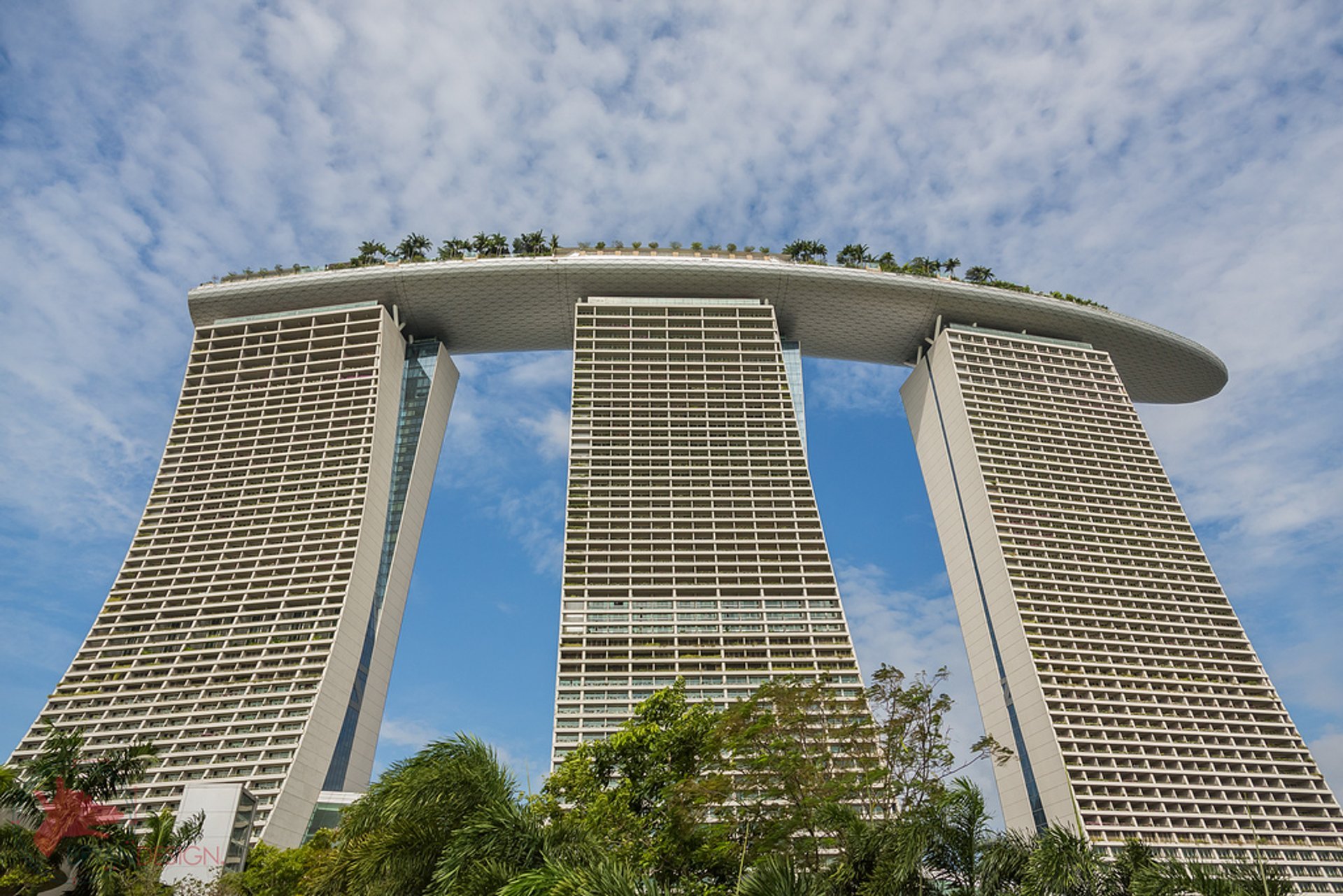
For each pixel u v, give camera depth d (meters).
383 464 143.62
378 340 151.38
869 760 47.22
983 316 166.38
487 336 164.00
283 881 72.62
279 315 156.25
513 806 33.25
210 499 139.88
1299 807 115.88
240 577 130.12
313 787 109.56
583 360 151.00
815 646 118.69
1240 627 136.88
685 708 55.78
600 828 45.53
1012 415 156.50
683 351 153.38
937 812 37.69
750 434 145.38
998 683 131.50
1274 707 127.56
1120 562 142.00
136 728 112.56
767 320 158.00
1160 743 119.38
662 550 130.00
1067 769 114.69
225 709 113.62
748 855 42.81
